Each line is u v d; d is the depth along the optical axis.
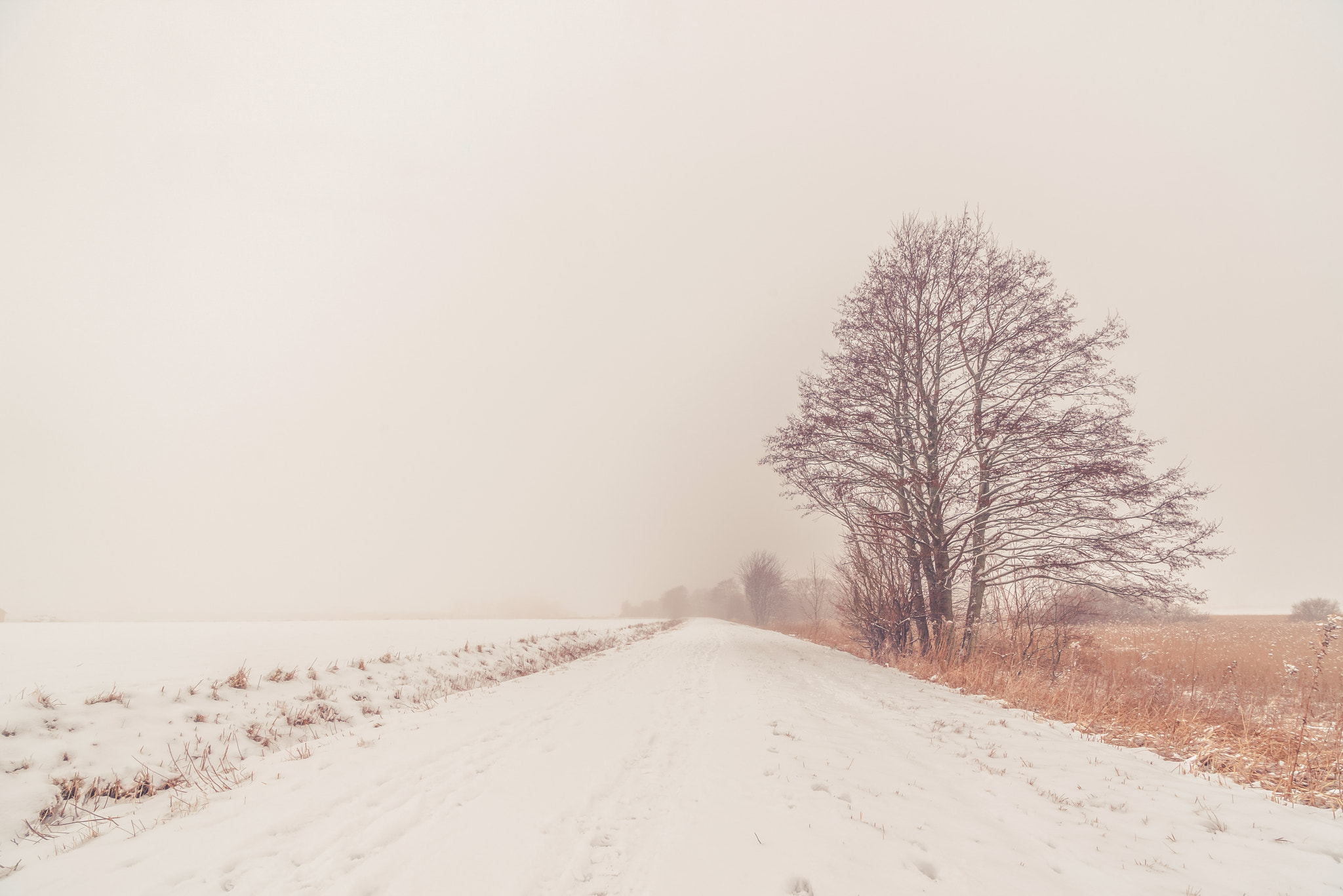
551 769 5.24
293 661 9.35
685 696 9.09
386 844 3.73
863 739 6.03
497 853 3.54
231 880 3.30
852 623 16.30
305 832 3.95
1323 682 9.27
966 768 5.07
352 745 6.24
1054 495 12.03
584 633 27.25
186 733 6.05
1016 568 12.18
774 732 6.30
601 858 3.48
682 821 3.96
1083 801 4.25
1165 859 3.30
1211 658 11.28
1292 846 3.44
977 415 13.02
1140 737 6.19
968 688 9.41
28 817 4.25
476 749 6.03
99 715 5.83
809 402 15.41
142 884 3.29
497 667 13.15
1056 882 3.03
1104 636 12.91
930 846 3.46
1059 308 12.96
